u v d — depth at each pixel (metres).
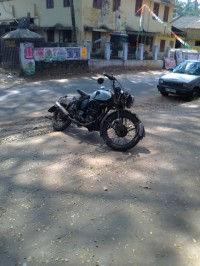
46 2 26.70
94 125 5.73
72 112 6.17
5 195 3.87
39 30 28.25
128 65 25.34
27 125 7.55
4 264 2.74
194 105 10.14
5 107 9.78
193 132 6.73
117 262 2.77
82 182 4.23
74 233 3.15
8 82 15.52
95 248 2.94
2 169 4.62
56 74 18.64
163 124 7.34
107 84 15.59
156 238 3.10
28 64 17.42
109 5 26.31
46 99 11.20
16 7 29.58
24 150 5.42
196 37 43.03
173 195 3.96
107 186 4.13
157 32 32.31
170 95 13.06
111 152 5.37
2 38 19.53
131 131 5.99
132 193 3.97
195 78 12.02
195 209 3.65
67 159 5.02
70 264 2.74
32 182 4.21
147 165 4.85
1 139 6.15
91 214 3.48
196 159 5.17
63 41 26.56
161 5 32.75
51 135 6.34
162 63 28.88
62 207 3.61
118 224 3.31
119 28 27.69
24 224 3.29
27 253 2.87
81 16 24.25
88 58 21.19
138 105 10.63
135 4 29.08
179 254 2.89
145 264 2.75
